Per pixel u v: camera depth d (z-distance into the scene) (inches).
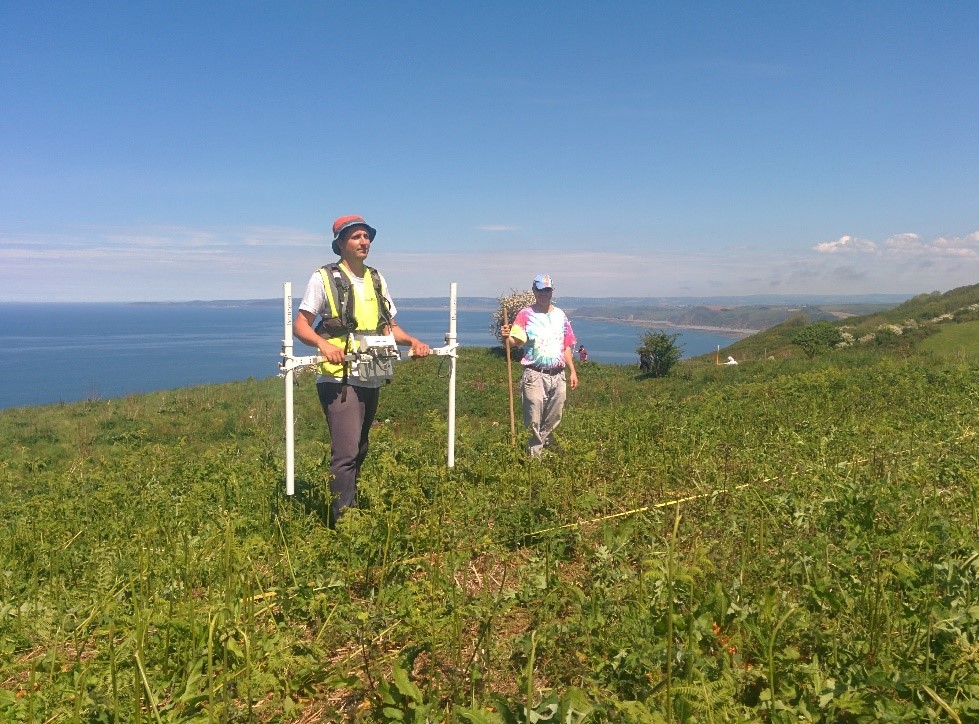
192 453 621.0
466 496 242.1
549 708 109.0
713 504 221.6
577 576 179.2
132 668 137.9
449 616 142.6
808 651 129.0
